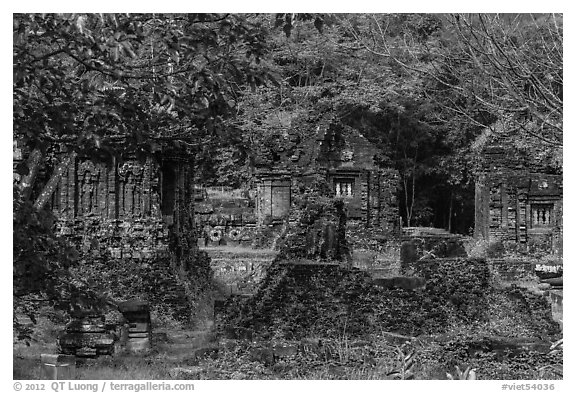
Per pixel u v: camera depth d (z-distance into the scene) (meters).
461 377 26.70
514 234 64.00
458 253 53.19
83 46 24.00
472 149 70.75
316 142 65.38
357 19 51.31
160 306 42.12
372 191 67.38
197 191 65.62
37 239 24.98
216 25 26.47
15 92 25.20
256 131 64.75
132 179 44.56
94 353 30.83
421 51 41.38
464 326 34.22
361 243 65.69
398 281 34.66
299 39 72.69
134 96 26.42
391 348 30.88
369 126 77.56
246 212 64.44
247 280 50.41
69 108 25.56
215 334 34.91
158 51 27.31
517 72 25.22
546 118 24.61
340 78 74.88
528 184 64.19
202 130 27.31
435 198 83.62
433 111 74.06
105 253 43.31
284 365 29.75
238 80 25.64
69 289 25.81
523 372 29.28
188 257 47.22
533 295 35.28
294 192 55.03
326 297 34.28
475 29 26.97
